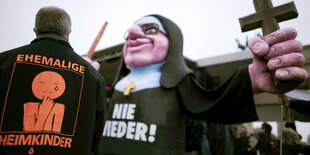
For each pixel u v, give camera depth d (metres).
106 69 5.95
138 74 2.66
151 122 2.21
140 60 2.57
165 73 2.42
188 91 2.27
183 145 2.24
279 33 1.36
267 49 1.38
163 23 2.69
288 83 1.35
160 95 2.33
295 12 1.42
